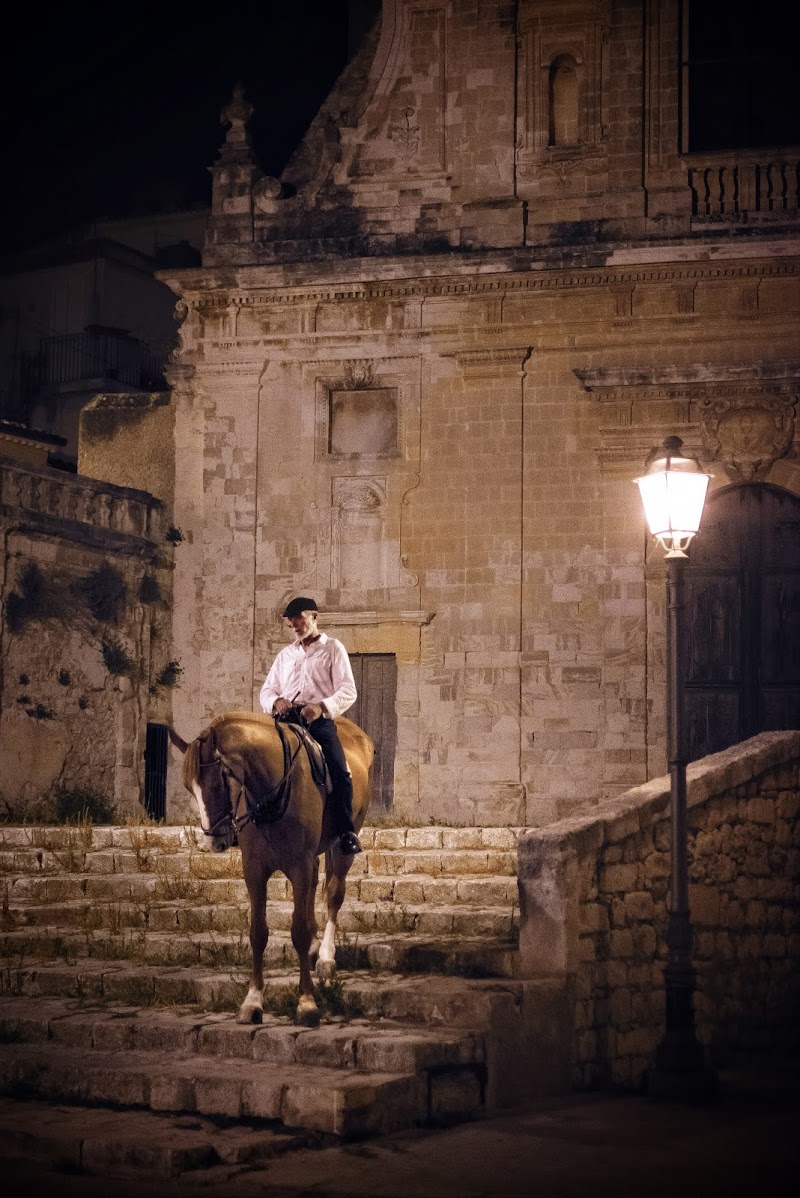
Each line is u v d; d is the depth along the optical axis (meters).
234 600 24.12
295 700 10.97
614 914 11.27
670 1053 10.36
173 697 24.17
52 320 39.03
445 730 23.09
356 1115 8.66
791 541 22.62
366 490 23.81
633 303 22.97
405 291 23.69
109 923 12.72
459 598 23.28
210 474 24.39
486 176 23.73
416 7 24.17
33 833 15.97
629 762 22.47
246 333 24.45
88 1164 8.30
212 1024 9.88
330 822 10.59
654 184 23.09
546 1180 7.95
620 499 22.88
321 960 10.82
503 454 23.30
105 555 22.86
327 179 24.34
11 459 20.73
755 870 12.95
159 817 23.94
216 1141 8.38
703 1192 7.70
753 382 22.39
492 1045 9.67
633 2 23.34
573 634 22.86
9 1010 10.52
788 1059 12.67
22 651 20.97
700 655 22.78
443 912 12.13
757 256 22.34
